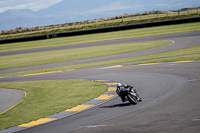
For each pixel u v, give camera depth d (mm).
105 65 44281
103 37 96438
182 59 38500
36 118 19344
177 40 64188
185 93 20391
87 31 117062
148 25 108375
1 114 21953
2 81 42375
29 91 30578
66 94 26500
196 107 16250
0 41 120750
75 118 17875
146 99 20250
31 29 169000
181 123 13734
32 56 71625
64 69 46031
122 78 31594
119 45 70562
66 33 119500
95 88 27812
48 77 40406
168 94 20906
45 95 27328
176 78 26969
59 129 15875
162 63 38062
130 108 18125
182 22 102125
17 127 17859
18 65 59062
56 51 75750
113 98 22516
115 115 16938
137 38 79938
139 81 28375
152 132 13023
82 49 72562
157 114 15875
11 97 28922
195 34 69688
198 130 12516
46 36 120438
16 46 104750
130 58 48250
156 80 27500
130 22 123625
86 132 14453
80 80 33812
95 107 20219
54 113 20109
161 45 60281
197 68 30578
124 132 13555
